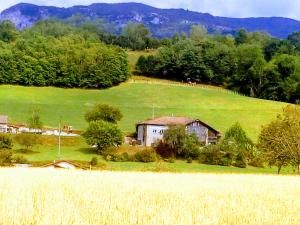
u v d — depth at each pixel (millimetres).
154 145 108188
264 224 17000
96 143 103000
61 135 115625
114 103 174625
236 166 97812
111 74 194125
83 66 192875
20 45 197750
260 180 40844
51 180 31094
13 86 184375
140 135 123375
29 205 18250
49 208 17812
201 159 100375
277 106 172000
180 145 102438
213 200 22516
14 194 21922
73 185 28000
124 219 16359
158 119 125125
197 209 19219
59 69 191125
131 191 25391
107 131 103500
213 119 150500
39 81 187500
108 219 16281
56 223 15398
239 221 17234
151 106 169375
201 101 177000
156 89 190125
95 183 29844
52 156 98312
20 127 122688
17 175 35688
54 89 187625
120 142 105125
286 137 74938
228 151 99438
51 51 195125
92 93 186375
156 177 39469
